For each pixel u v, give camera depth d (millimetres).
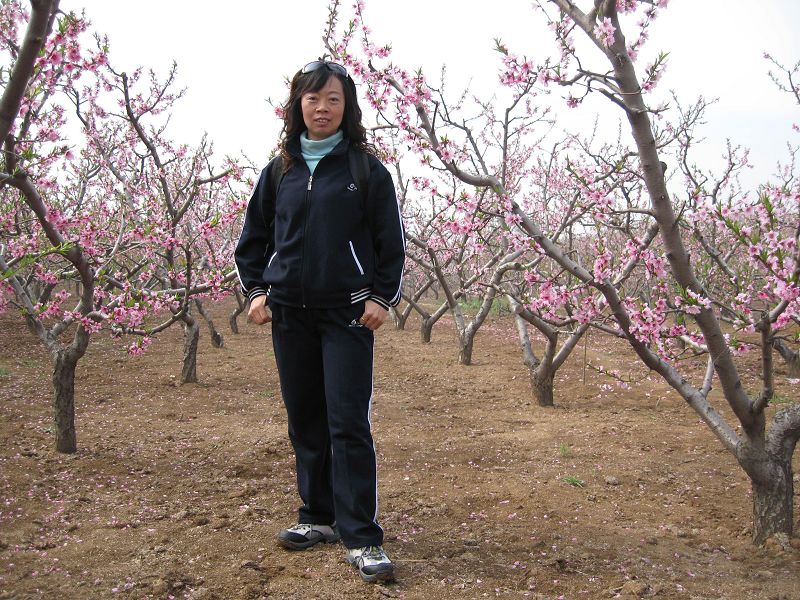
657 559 3021
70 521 3332
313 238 2586
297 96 2693
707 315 3109
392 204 2689
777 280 2830
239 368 8727
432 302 19578
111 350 9719
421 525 3375
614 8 3016
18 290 4645
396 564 2832
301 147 2723
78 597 2484
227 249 7660
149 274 7215
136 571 2721
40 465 4270
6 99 2119
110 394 6980
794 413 3207
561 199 10961
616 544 3180
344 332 2652
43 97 4242
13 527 3221
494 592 2598
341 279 2594
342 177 2631
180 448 4891
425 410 6578
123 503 3643
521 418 6207
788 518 3189
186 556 2881
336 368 2631
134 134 7230
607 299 3557
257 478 4230
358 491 2670
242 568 2730
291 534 2922
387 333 12961
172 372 8289
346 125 2713
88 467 4309
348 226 2613
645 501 3916
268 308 2809
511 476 4324
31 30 2039
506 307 16328
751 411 3150
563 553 3020
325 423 2906
